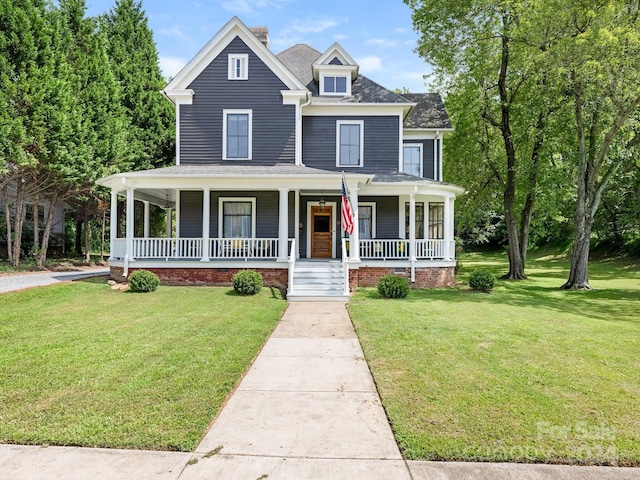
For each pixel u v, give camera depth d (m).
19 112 17.48
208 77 16.80
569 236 39.53
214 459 3.48
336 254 17.41
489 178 23.36
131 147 24.67
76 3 22.39
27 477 3.21
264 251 15.42
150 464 3.39
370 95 18.16
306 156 17.69
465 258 44.03
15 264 20.16
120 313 9.67
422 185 15.77
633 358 6.50
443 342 7.27
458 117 22.97
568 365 6.07
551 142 20.47
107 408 4.36
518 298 13.59
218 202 16.69
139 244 14.80
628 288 18.28
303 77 19.44
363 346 7.01
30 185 20.22
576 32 15.37
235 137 16.78
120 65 26.95
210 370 5.57
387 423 4.16
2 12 17.16
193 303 11.22
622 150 20.70
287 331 8.34
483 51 19.34
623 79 15.02
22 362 5.85
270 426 4.09
